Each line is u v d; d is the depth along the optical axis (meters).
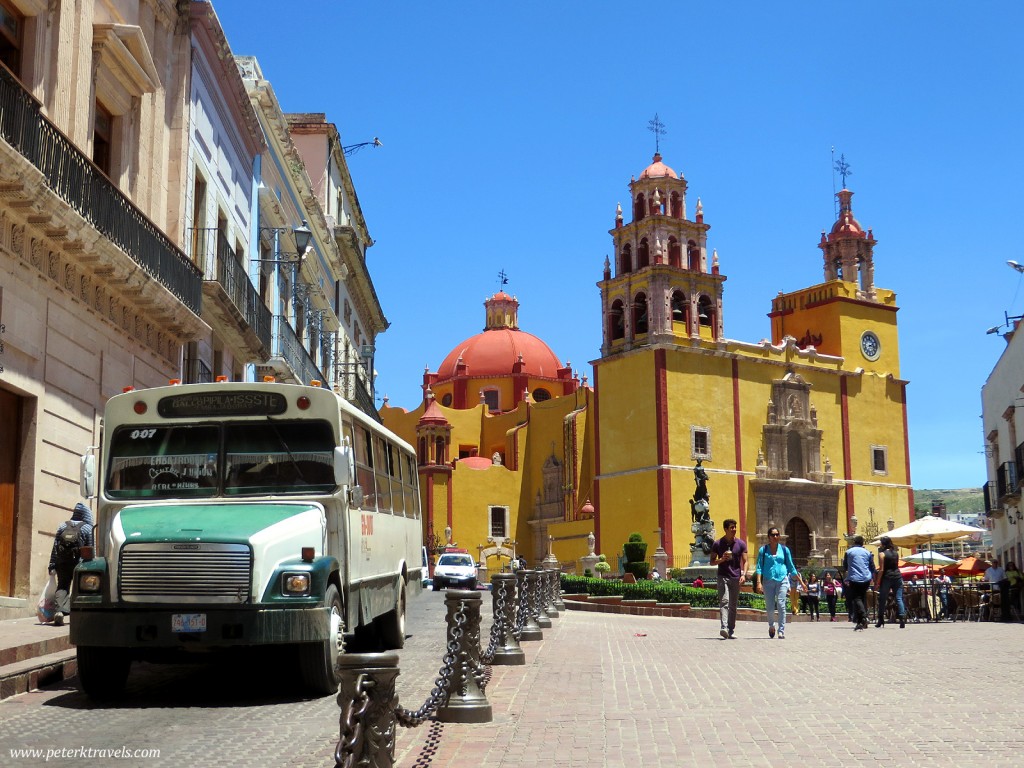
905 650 15.69
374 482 14.27
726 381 63.22
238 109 27.83
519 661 13.91
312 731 8.96
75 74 17.83
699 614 32.28
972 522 100.31
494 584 14.22
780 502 63.41
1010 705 9.70
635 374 62.59
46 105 16.98
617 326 66.00
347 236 44.41
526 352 90.44
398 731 8.82
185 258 20.92
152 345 20.80
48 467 16.33
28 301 15.65
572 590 39.66
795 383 65.50
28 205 14.75
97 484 13.20
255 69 33.28
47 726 9.15
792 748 7.84
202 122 24.41
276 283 29.55
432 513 75.44
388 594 15.07
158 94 21.81
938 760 7.29
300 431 11.90
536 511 77.56
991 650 15.48
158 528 10.63
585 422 72.62
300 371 32.00
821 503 65.25
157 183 21.70
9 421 15.55
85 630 10.32
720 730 8.68
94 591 10.45
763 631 22.17
